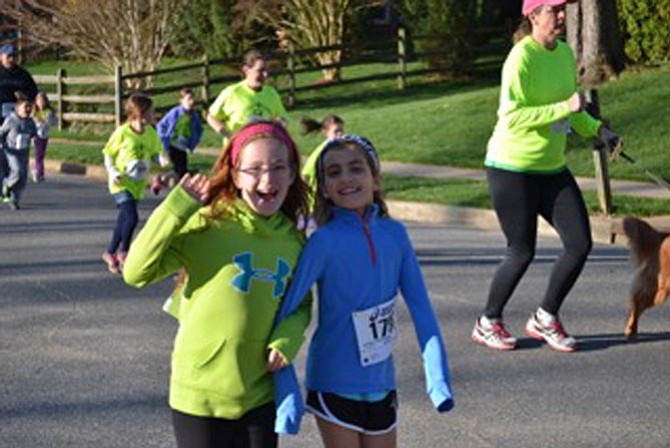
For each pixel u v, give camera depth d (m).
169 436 6.68
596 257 12.29
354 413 4.66
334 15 31.06
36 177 20.05
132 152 11.23
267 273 4.46
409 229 14.59
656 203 14.59
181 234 4.44
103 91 31.27
